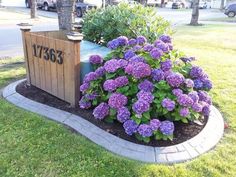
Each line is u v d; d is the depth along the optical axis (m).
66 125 3.09
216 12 29.30
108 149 2.69
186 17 20.38
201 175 2.38
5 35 9.23
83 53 3.82
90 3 16.12
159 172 2.39
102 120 3.14
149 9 4.51
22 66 5.26
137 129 2.73
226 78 4.98
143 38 3.45
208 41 9.28
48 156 2.55
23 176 2.30
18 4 22.20
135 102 2.81
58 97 3.71
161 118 3.00
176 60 3.27
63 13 5.07
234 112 3.58
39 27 11.18
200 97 3.14
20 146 2.67
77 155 2.57
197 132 3.00
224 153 2.69
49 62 3.66
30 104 3.57
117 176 2.34
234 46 8.48
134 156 2.59
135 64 2.96
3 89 4.04
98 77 3.18
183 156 2.61
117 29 4.31
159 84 2.90
